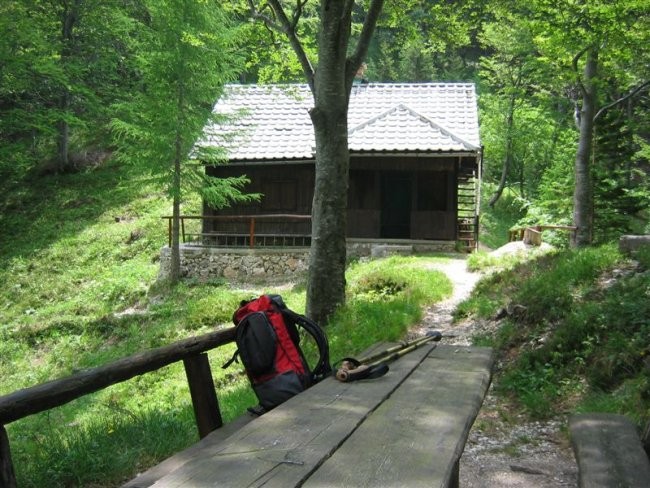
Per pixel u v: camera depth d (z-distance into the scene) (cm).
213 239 2334
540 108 3731
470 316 1065
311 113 1133
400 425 297
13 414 313
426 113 2388
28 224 3034
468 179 2636
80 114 3878
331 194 1134
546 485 484
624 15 1485
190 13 1894
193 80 1959
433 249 2141
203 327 1543
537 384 714
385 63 5512
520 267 1272
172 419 607
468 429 302
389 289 1359
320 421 299
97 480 467
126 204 3084
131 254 2552
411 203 2281
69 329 1711
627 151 2442
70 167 3556
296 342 442
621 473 355
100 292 2195
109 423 622
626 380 663
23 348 1661
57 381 341
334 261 1137
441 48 1423
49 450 508
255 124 2247
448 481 227
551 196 3078
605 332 771
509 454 553
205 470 229
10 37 2705
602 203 2355
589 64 1900
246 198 2114
